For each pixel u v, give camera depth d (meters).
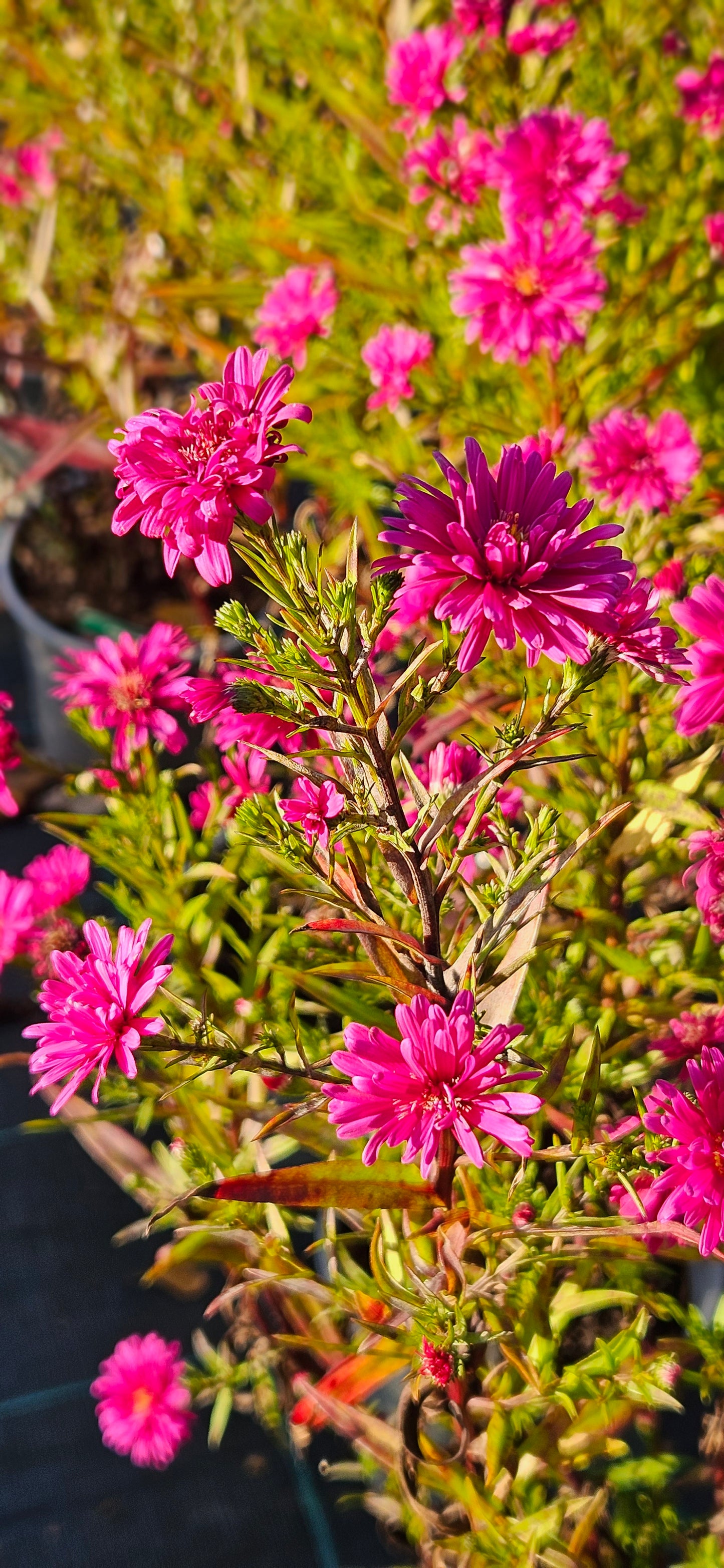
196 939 0.53
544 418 0.63
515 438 0.65
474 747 0.44
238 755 0.51
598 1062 0.45
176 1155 0.50
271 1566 0.56
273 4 0.80
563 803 0.53
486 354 0.68
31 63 0.83
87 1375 0.61
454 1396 0.46
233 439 0.40
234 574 0.83
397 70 0.69
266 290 0.75
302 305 0.66
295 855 0.43
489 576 0.39
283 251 0.72
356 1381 0.49
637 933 0.55
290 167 0.79
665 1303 0.48
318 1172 0.43
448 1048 0.40
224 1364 0.54
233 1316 0.58
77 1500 0.58
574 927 0.53
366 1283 0.48
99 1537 0.57
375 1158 0.40
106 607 0.84
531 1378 0.46
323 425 0.70
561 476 0.39
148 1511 0.58
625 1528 0.48
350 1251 0.57
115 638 0.81
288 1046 0.51
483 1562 0.46
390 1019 0.48
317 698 0.42
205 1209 0.51
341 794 0.43
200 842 0.56
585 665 0.41
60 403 0.95
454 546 0.39
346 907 0.44
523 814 0.55
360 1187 0.43
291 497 0.85
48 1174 0.67
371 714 0.41
